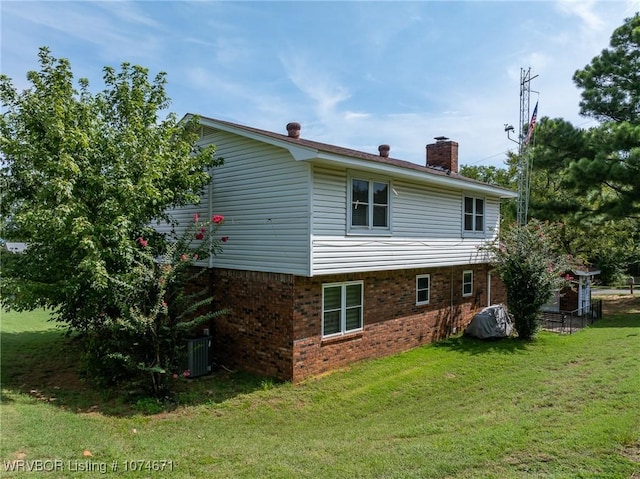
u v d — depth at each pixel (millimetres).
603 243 27031
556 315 18016
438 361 10812
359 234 10078
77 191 8500
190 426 6805
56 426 6172
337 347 10188
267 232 9820
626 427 5262
